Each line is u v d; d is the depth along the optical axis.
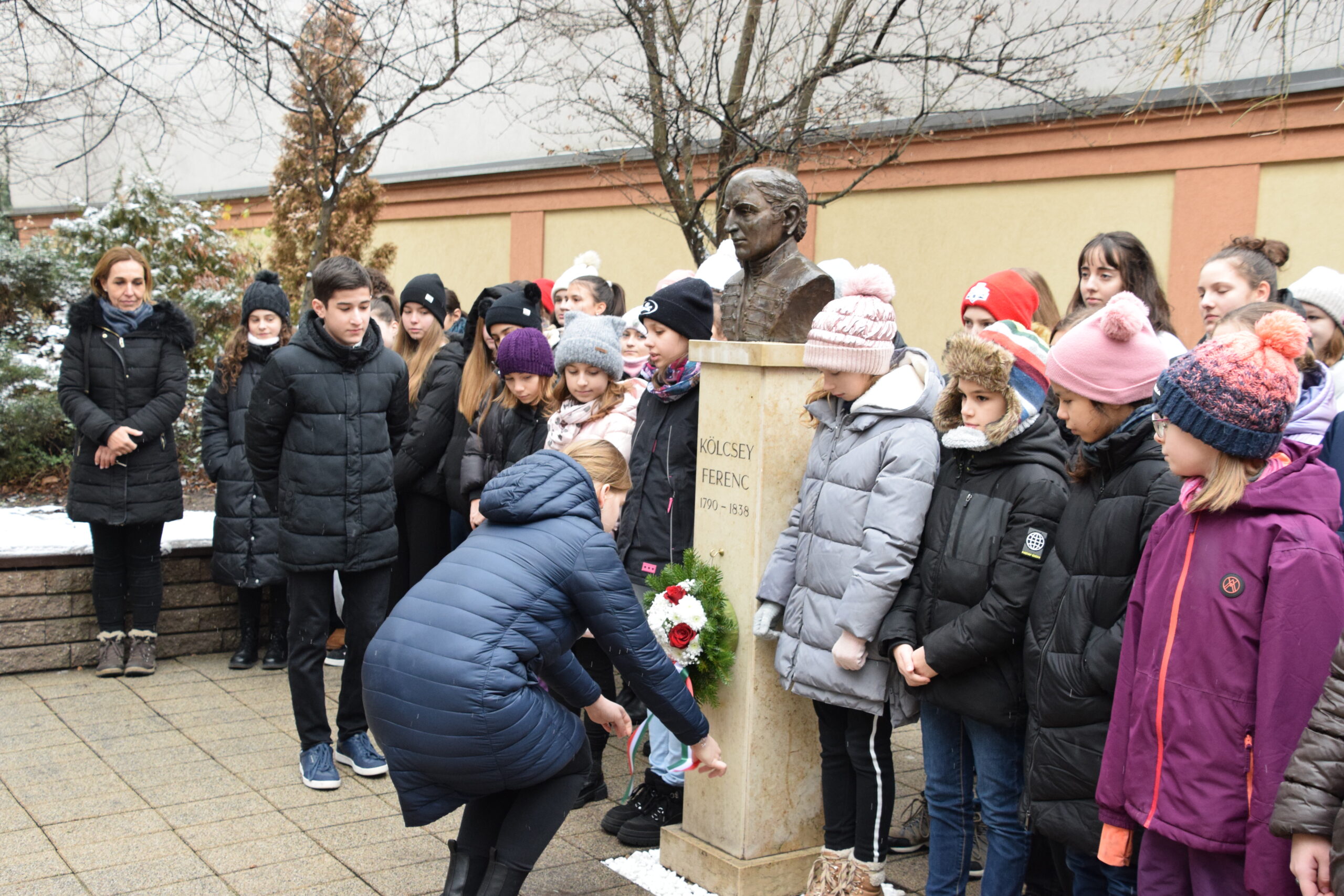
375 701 2.69
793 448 3.50
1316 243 7.09
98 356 5.61
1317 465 2.26
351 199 11.45
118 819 3.94
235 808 4.08
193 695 5.46
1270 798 2.12
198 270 10.83
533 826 2.79
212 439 5.96
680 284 3.94
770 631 3.42
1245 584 2.21
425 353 6.16
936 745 3.14
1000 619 2.82
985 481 2.98
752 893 3.42
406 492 5.64
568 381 4.50
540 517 2.81
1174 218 7.76
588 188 12.36
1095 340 2.62
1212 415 2.20
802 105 7.07
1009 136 8.58
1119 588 2.56
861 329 3.14
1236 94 7.21
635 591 4.01
